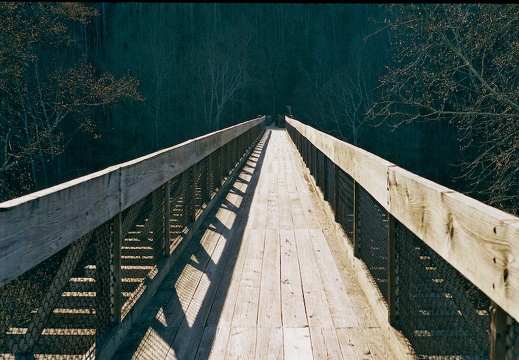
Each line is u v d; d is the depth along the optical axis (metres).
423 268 2.23
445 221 1.77
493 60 8.85
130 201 3.01
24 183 18.84
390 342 2.68
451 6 9.09
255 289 3.78
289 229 5.76
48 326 2.58
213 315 3.27
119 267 2.82
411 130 30.08
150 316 3.26
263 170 11.51
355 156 3.94
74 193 2.12
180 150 4.71
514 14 8.54
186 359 2.66
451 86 9.58
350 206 4.52
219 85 58.75
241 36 64.06
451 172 22.81
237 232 5.62
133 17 56.31
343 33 63.78
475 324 1.71
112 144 44.12
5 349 1.91
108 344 2.60
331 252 4.79
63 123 34.94
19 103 18.83
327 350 2.76
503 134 9.23
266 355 2.71
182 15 65.94
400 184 2.45
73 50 34.97
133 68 48.91
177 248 4.54
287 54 68.31
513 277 1.24
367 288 3.46
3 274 1.53
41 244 1.80
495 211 1.42
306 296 3.62
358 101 45.75
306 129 10.31
